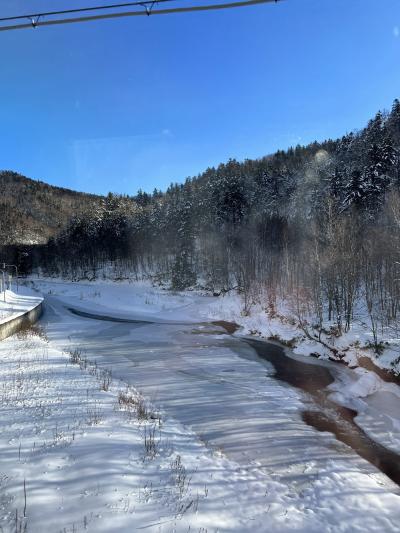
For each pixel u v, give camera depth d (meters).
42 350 20.59
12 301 40.12
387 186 42.22
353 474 9.53
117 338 29.73
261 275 49.09
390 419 13.80
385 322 26.33
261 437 11.57
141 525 5.93
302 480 8.98
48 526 5.69
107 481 7.07
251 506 7.27
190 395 15.51
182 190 105.88
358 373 20.06
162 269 76.81
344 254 27.73
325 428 12.80
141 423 10.76
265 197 79.38
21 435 8.87
